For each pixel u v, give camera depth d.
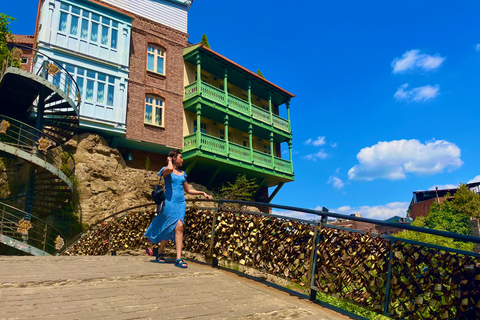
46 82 13.66
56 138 15.73
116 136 18.59
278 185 27.86
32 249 12.64
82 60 17.59
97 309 2.96
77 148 16.80
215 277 4.68
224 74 23.56
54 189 14.41
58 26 17.03
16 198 15.52
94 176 16.92
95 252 10.41
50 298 3.18
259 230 5.04
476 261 2.76
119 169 18.36
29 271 4.17
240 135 26.39
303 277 4.24
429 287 3.01
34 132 16.30
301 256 4.30
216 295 3.78
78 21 17.84
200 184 23.11
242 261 5.18
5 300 3.00
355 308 9.06
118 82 18.72
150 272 4.50
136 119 19.47
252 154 23.88
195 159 20.86
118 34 19.33
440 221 39.03
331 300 9.49
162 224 5.31
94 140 17.36
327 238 4.05
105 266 4.88
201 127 23.33
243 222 5.39
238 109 23.69
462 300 2.75
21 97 15.08
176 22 23.53
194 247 6.38
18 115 16.14
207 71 24.41
